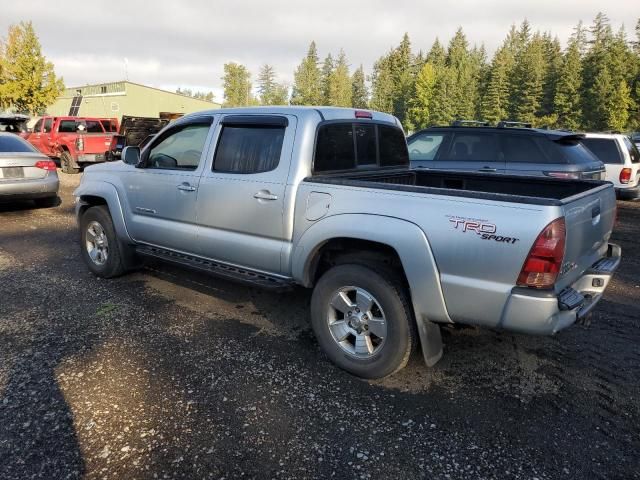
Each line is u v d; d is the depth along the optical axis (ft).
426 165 27.76
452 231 9.52
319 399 10.39
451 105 261.24
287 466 8.39
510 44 360.89
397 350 10.59
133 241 16.67
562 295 9.31
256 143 12.89
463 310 9.70
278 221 12.17
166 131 15.38
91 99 157.28
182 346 12.72
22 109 106.63
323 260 12.28
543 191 13.85
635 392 10.82
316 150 12.24
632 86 232.73
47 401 10.13
